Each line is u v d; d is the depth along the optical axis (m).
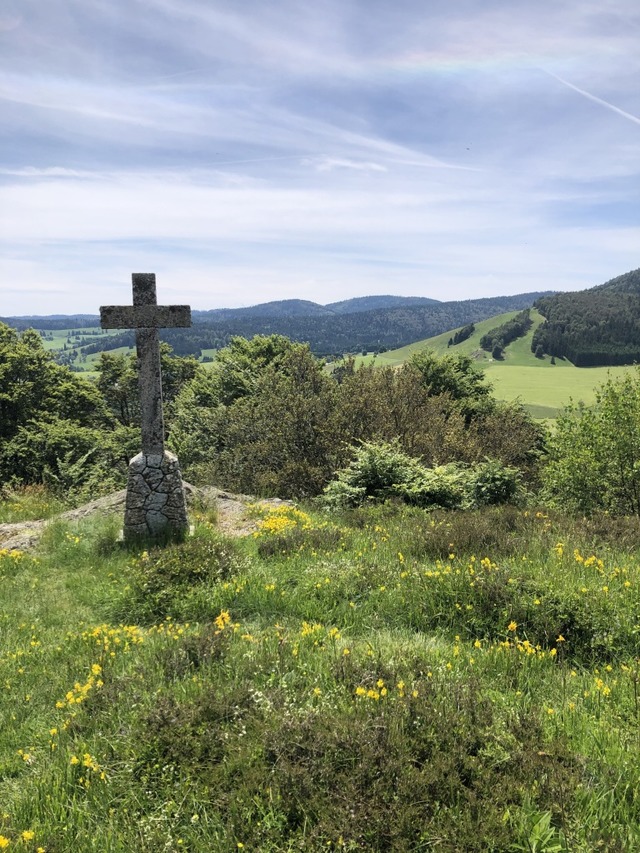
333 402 20.80
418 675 4.12
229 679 4.32
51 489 18.30
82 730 3.86
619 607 5.06
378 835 2.70
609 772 3.05
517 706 3.84
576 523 9.09
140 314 9.23
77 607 7.04
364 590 6.22
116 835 2.82
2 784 3.46
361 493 12.84
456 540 7.68
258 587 6.45
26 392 35.75
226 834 2.76
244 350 40.12
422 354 36.53
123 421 53.66
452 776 2.99
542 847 2.58
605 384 14.73
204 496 12.55
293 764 3.13
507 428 27.03
